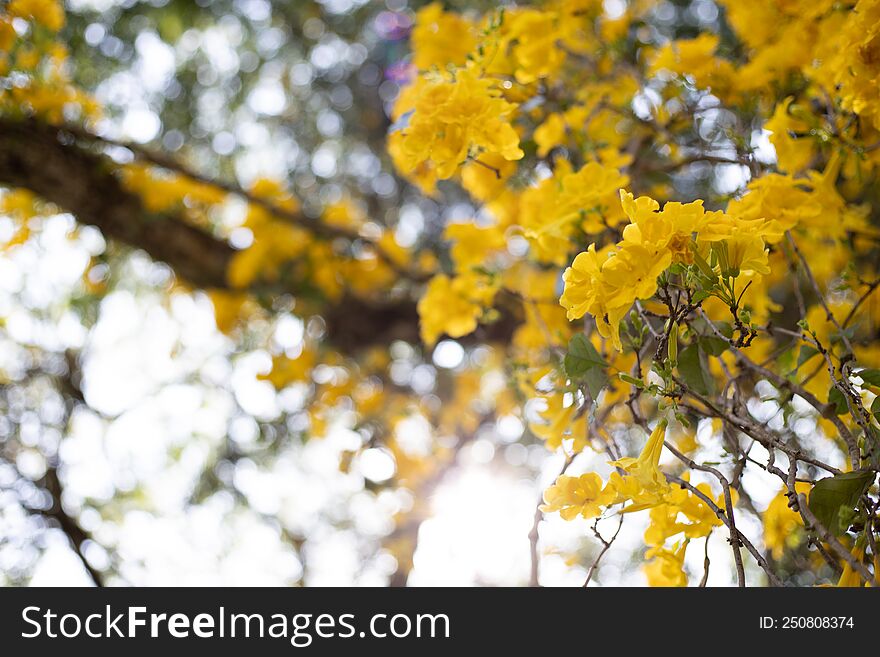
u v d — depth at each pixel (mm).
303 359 2643
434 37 1668
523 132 1577
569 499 901
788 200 1106
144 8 2598
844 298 1700
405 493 2824
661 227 835
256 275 2578
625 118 1704
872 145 1242
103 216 2455
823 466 865
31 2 1753
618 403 1236
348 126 3139
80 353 3105
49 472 2959
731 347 988
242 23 2852
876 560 847
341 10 2955
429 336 1627
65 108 2236
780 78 1489
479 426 2941
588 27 1756
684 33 2295
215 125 2979
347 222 2787
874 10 1042
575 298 857
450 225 1815
